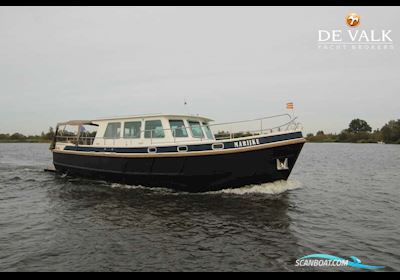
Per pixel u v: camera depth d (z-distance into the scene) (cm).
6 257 659
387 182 1808
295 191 1415
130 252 687
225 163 1234
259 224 892
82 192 1353
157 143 1376
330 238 790
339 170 2514
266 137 1221
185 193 1302
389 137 10575
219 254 681
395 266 638
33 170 2236
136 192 1332
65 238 772
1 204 1144
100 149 1527
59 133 1917
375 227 889
